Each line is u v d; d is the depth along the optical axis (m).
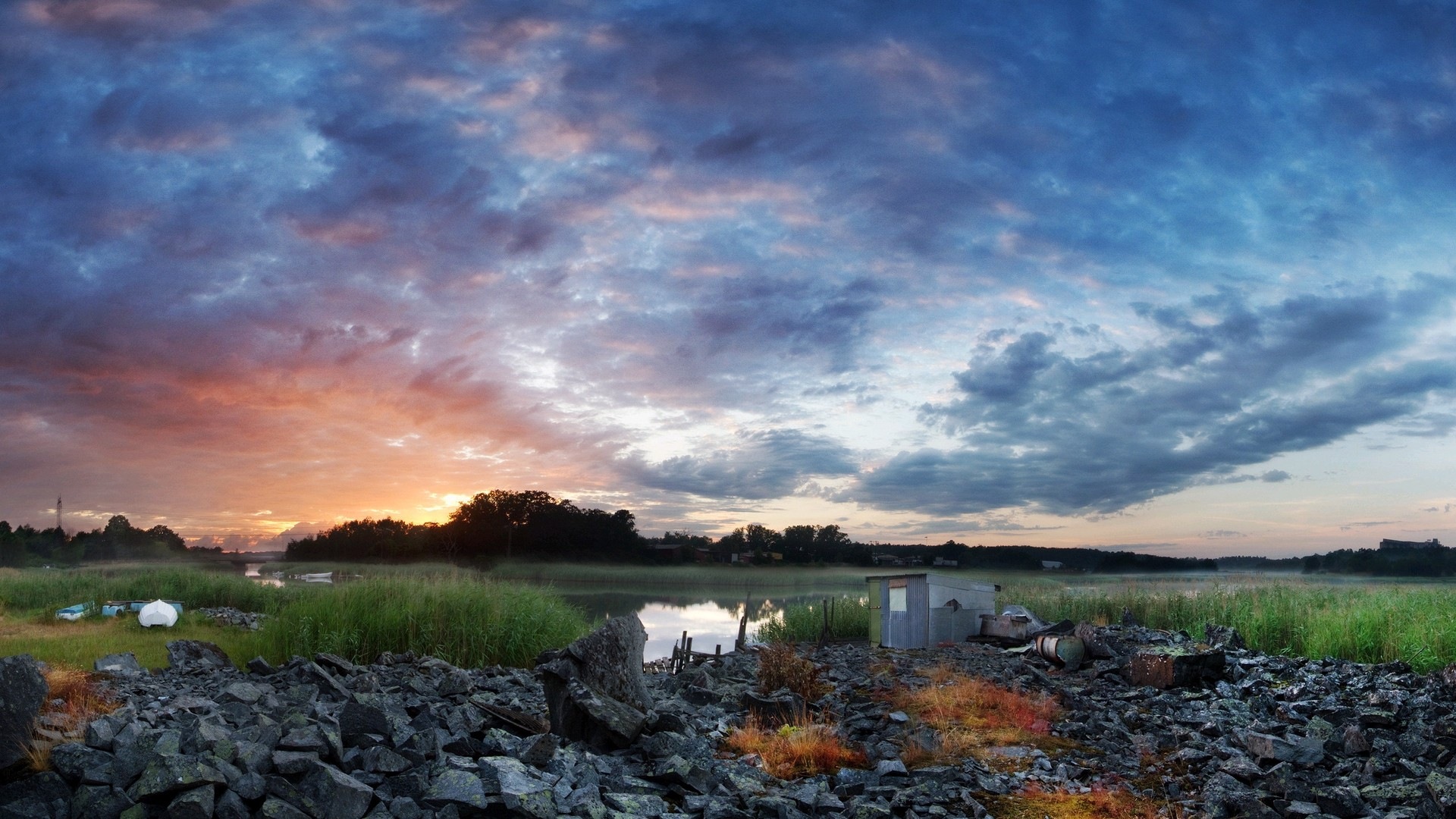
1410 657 15.75
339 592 17.31
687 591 66.62
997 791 8.69
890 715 11.62
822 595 62.34
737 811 7.36
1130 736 10.90
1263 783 8.44
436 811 6.59
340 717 7.63
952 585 22.69
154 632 21.27
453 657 15.88
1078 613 24.92
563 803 6.88
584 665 10.13
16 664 6.59
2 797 5.92
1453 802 7.28
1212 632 18.06
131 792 6.03
